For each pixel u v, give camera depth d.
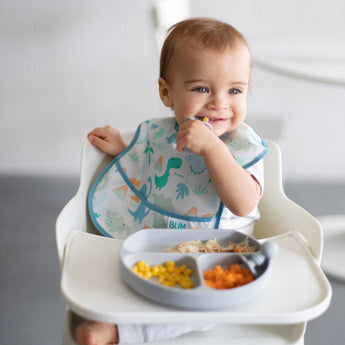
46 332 1.47
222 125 0.97
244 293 0.66
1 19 2.28
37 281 1.72
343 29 2.23
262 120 1.83
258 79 2.33
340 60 1.54
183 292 0.65
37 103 2.41
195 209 0.99
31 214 2.19
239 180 0.89
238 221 0.99
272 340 0.79
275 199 1.06
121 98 2.40
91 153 1.11
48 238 2.00
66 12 2.28
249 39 1.83
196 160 1.01
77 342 0.79
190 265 0.77
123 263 0.73
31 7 2.27
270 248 0.73
